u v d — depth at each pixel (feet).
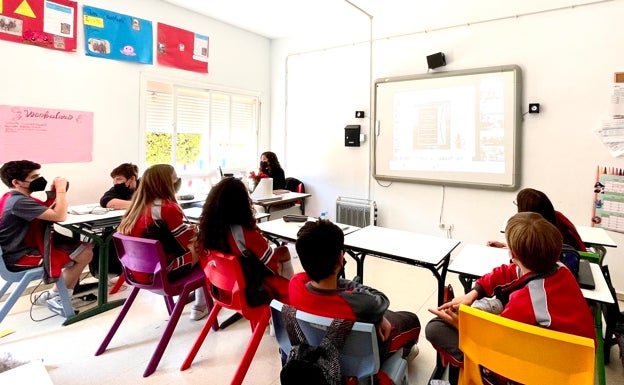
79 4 11.62
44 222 8.65
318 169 17.66
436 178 14.14
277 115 18.93
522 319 4.33
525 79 12.25
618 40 10.76
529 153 12.37
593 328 4.33
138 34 13.23
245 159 18.10
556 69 11.71
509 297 4.76
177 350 7.87
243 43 17.30
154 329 8.74
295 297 4.67
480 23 12.91
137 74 13.34
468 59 13.24
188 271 7.80
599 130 11.18
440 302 6.84
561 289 4.32
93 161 12.30
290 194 14.32
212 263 6.69
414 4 14.20
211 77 15.99
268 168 16.14
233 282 6.48
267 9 14.87
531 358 3.93
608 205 11.17
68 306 8.97
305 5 14.44
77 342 8.10
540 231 4.41
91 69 12.06
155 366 7.07
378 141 15.44
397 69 14.88
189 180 15.51
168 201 7.75
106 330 8.65
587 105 11.32
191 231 7.89
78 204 11.99
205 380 6.88
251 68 17.85
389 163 15.24
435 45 13.89
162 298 10.52
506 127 12.50
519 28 12.22
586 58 11.24
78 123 11.85
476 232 13.56
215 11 15.03
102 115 12.44
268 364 7.41
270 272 6.81
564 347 3.70
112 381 6.79
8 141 10.42
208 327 7.34
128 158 13.26
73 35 11.55
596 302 5.45
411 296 10.76
